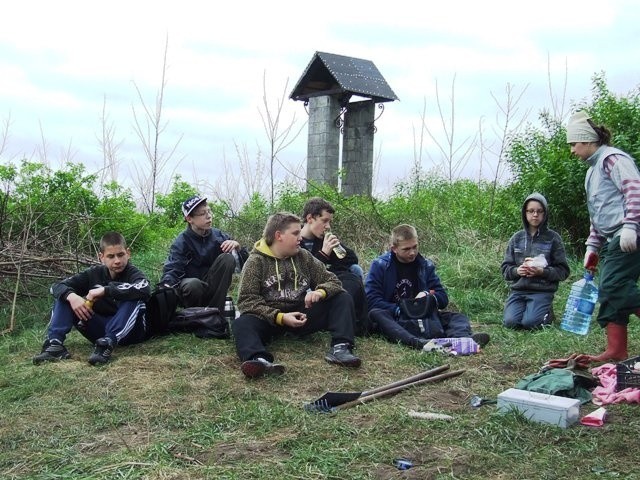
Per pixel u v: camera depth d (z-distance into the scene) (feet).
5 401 15.02
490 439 12.59
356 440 12.61
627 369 15.02
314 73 42.39
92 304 18.02
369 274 20.94
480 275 27.71
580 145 17.72
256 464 11.66
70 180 28.17
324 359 17.80
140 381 15.85
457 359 18.17
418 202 38.70
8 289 23.99
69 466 11.72
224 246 21.08
